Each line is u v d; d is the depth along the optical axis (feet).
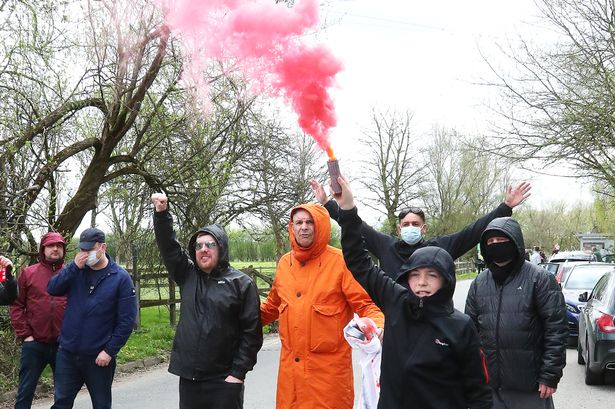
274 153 53.78
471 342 10.76
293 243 15.05
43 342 19.81
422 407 10.71
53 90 32.94
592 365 28.12
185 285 15.66
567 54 50.01
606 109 48.24
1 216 29.66
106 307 18.13
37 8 30.22
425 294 10.84
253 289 15.51
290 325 14.69
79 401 26.25
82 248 17.90
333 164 12.09
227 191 52.95
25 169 31.73
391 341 11.12
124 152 44.60
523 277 14.64
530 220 218.18
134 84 35.29
